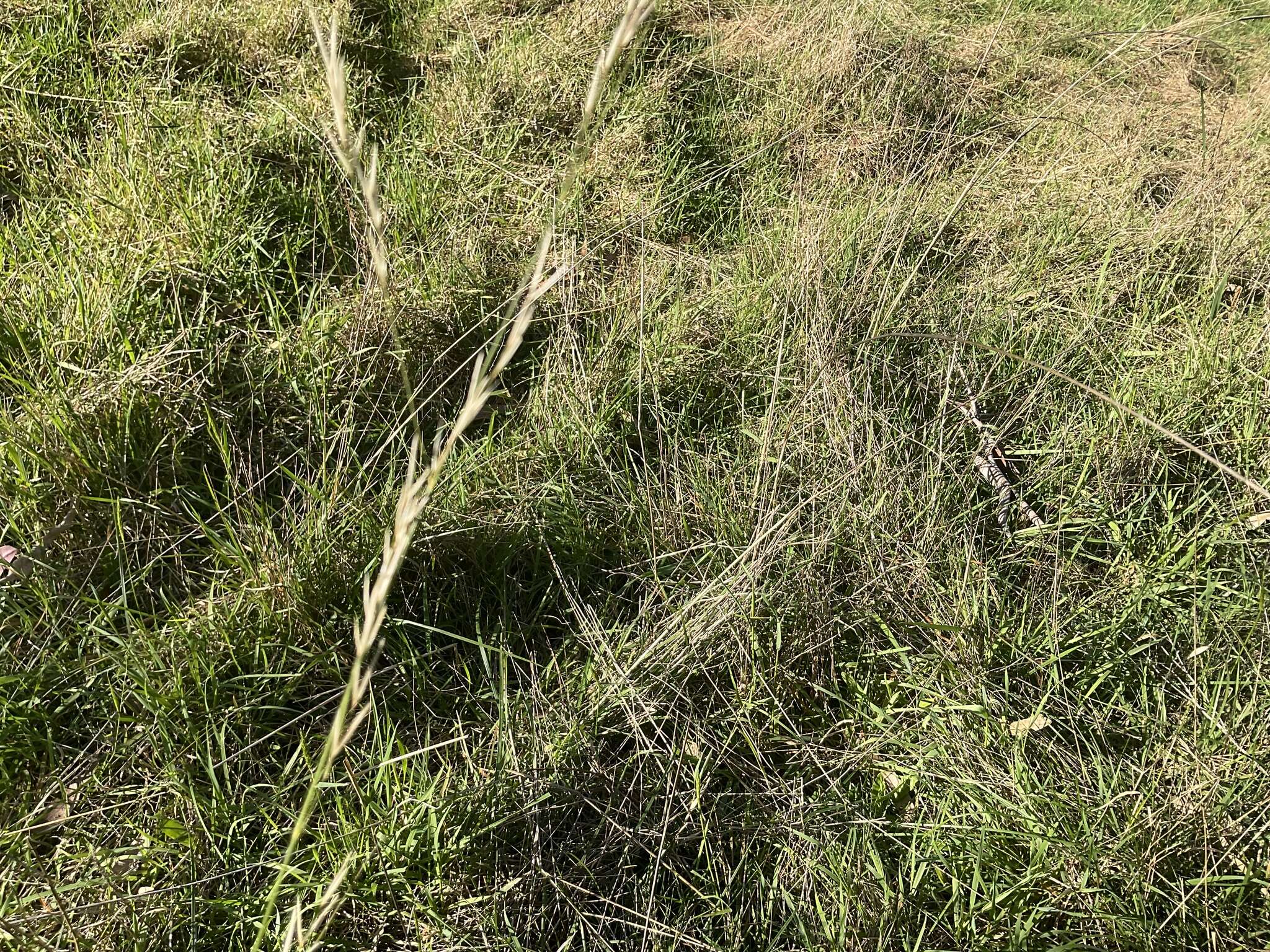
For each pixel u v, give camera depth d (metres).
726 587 2.07
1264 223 3.72
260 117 3.24
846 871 1.73
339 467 2.12
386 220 2.97
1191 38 3.81
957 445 2.68
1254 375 2.73
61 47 3.28
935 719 1.96
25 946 1.39
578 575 2.18
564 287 2.84
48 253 2.56
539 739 1.82
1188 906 1.69
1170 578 2.33
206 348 2.41
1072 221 3.71
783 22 4.74
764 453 2.34
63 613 1.85
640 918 1.67
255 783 1.75
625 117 3.82
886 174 3.79
